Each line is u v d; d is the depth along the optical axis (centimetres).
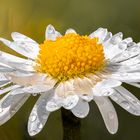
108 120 8
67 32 10
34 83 8
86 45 9
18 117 11
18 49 10
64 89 8
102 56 9
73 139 8
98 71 9
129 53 9
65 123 8
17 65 9
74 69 9
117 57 9
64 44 9
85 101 8
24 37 10
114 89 8
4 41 10
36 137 11
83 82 9
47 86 8
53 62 9
